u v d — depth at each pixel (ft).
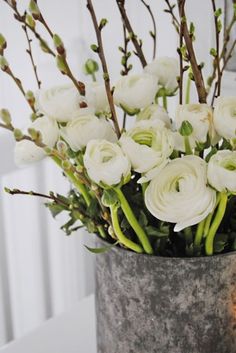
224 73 3.76
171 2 4.09
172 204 2.57
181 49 2.73
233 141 2.60
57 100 2.69
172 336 2.80
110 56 4.69
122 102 2.80
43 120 2.73
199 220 2.57
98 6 4.64
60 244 6.01
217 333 2.82
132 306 2.82
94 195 2.85
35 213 5.86
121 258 2.78
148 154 2.55
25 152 2.76
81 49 5.09
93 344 3.76
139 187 2.90
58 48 2.60
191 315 2.77
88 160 2.56
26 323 6.19
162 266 2.71
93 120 2.68
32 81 5.49
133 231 2.85
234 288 2.78
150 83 2.75
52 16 5.21
